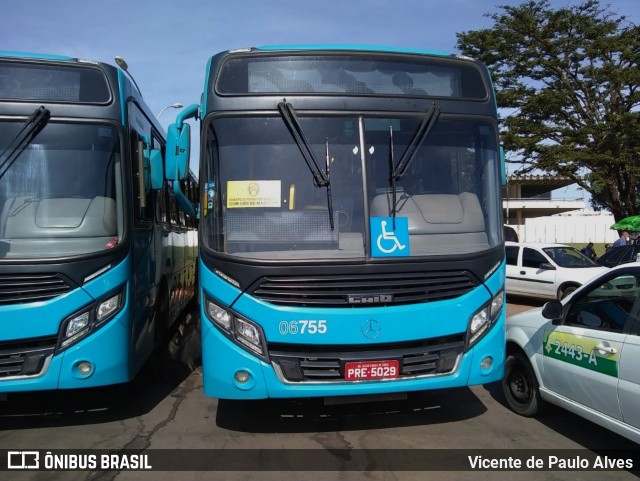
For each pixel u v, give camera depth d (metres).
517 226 53.69
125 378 4.92
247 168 4.55
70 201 4.96
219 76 4.70
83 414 5.40
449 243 4.62
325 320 4.19
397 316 4.28
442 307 4.39
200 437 4.75
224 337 4.29
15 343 4.55
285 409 5.46
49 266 4.63
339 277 4.26
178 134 4.91
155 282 6.60
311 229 4.45
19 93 5.01
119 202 5.07
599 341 4.25
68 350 4.63
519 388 5.37
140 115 6.05
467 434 4.82
